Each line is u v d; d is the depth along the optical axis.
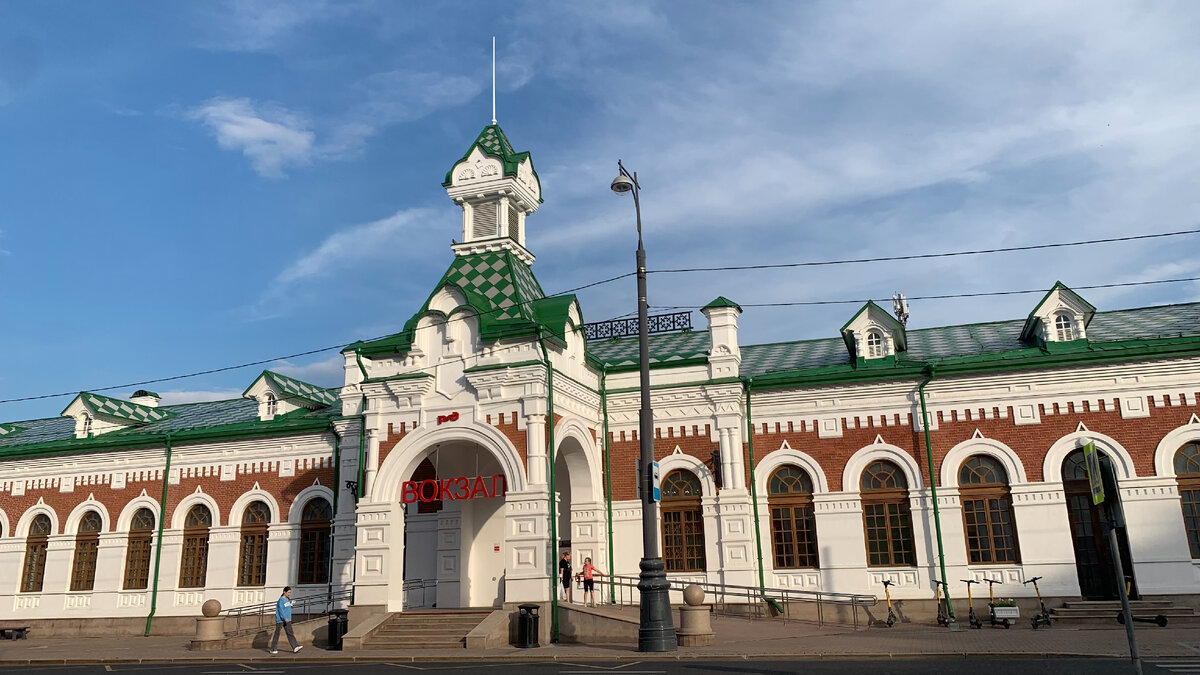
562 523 30.81
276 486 33.62
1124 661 17.08
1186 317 29.14
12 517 36.84
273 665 21.94
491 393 26.56
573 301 28.81
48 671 22.11
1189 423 25.94
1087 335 28.67
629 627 23.59
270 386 35.50
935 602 26.95
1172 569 25.22
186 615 33.41
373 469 27.28
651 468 21.42
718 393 29.75
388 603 25.88
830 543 28.25
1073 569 25.98
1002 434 27.50
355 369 33.25
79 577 35.44
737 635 23.33
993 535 27.11
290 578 32.50
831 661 18.44
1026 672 15.74
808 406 29.47
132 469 35.69
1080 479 26.73
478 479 26.30
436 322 28.02
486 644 23.06
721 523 28.83
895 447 28.34
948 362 28.19
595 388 30.72
